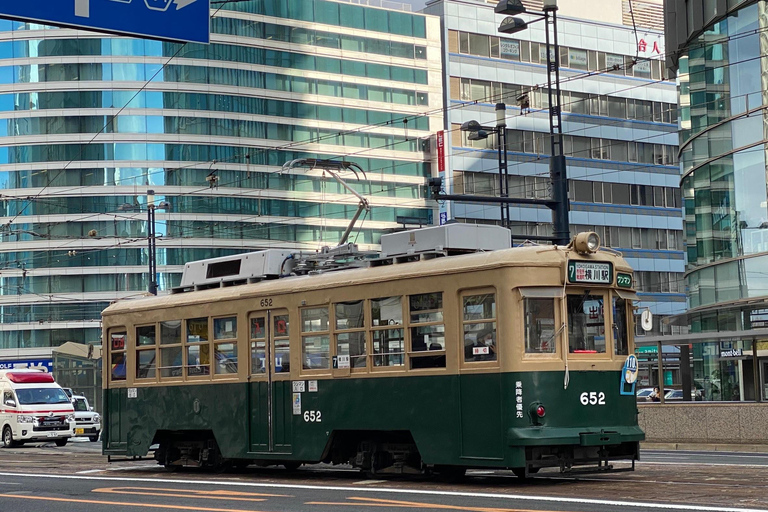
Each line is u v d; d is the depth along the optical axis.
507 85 74.56
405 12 77.62
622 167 75.88
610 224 74.62
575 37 76.00
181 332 17.94
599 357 13.66
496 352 13.21
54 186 70.94
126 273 70.50
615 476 14.41
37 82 71.25
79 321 70.44
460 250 14.53
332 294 15.34
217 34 72.44
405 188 76.88
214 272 18.03
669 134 78.25
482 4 75.06
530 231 73.06
